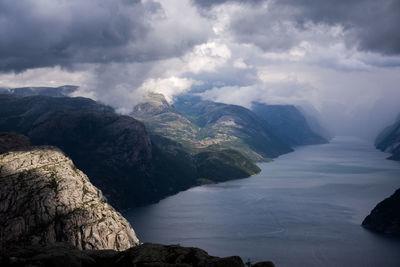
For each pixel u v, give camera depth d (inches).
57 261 2893.7
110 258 3184.1
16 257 2839.6
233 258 2854.3
